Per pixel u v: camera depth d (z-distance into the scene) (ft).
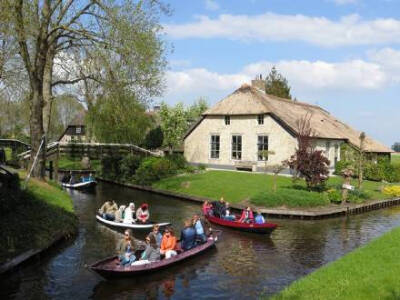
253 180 107.96
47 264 48.93
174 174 121.80
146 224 68.59
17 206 58.23
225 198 92.99
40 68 75.92
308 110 150.71
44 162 83.97
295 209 82.38
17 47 74.08
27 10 70.54
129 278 44.93
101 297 40.14
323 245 60.70
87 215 79.92
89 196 105.81
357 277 36.73
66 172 161.99
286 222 77.25
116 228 68.74
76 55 81.61
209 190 100.83
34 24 71.87
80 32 72.43
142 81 81.82
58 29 75.15
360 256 44.45
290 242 62.28
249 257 54.24
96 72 81.05
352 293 32.53
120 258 46.44
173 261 49.44
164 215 81.25
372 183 124.77
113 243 59.26
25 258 47.11
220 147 132.87
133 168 129.08
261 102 124.77
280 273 47.88
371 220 80.79
